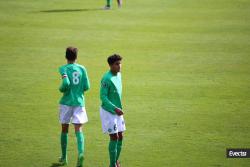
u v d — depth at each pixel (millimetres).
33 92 47656
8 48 61781
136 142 37062
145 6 88375
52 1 92188
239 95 46781
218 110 43281
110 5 86000
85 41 65625
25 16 78500
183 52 61125
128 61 57781
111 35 68750
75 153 35281
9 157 34250
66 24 73938
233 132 38750
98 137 38094
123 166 33125
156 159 34188
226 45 63906
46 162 33625
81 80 33406
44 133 38562
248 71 53781
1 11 82062
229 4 89000
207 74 53000
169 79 51656
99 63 57062
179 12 83250
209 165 33250
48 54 59906
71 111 33094
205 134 38438
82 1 92938
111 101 32000
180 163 33531
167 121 41000
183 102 45250
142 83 50531
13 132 38594
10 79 51156
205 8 86188
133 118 41656
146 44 64688
